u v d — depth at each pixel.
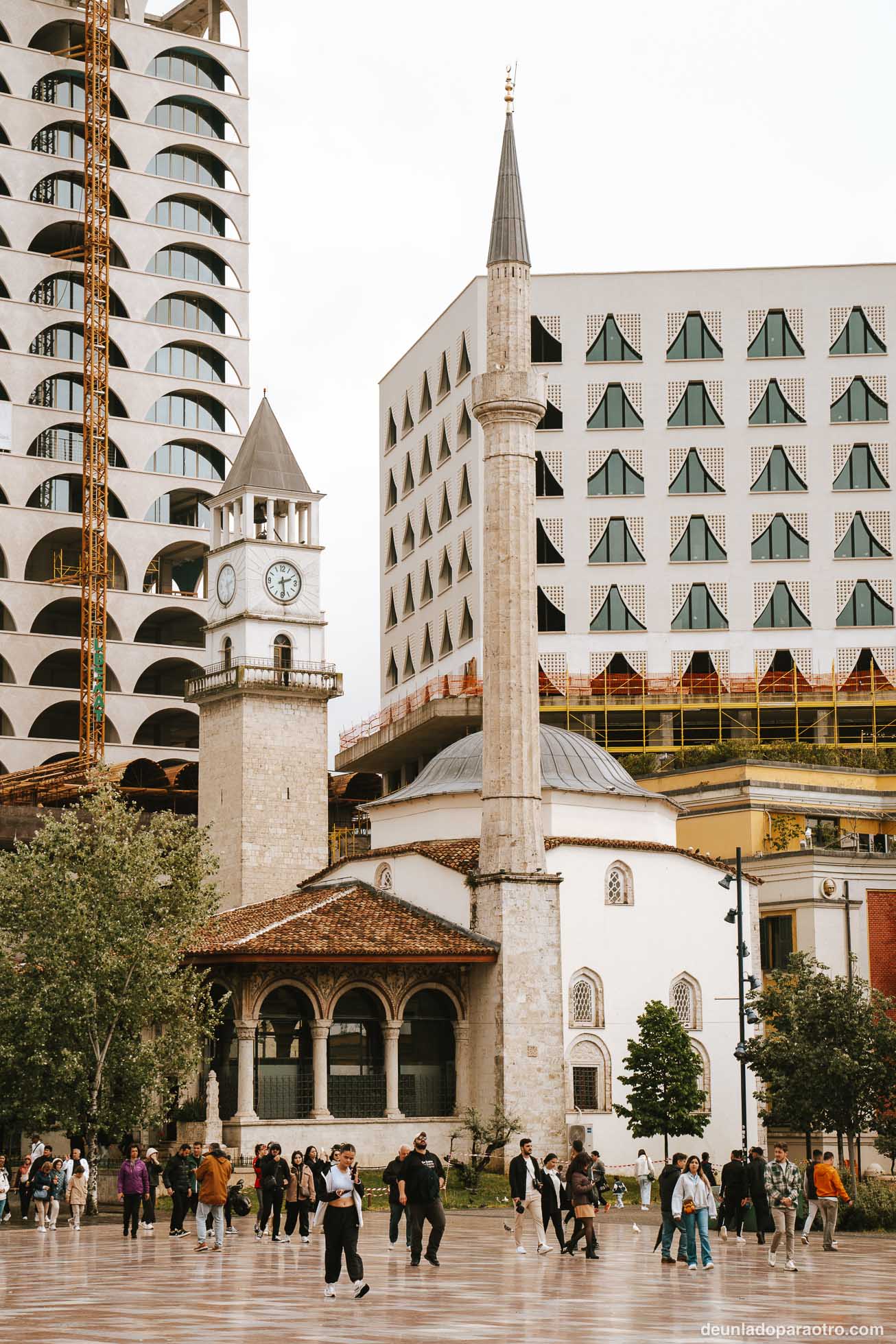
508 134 70.75
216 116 144.12
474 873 66.69
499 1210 56.00
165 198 138.75
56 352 133.50
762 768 84.06
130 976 58.09
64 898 57.81
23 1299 28.56
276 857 87.06
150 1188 46.41
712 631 106.12
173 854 61.22
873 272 109.06
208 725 90.44
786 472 107.88
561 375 108.31
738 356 108.62
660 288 109.12
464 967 66.56
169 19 148.75
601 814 70.62
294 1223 43.44
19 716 125.25
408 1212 35.31
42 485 132.25
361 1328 24.31
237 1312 26.45
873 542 107.25
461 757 74.69
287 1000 65.19
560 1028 65.25
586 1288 30.52
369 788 113.38
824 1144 72.56
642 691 104.56
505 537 67.06
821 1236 45.50
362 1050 66.19
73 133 136.12
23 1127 58.72
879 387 108.25
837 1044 58.97
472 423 108.38
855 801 84.94
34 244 136.12
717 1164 69.06
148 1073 57.06
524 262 68.94
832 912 76.31
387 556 124.88
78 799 102.50
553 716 104.00
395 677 122.00
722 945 71.06
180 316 139.38
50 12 134.75
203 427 139.00
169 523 136.38
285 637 90.00
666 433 107.94
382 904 69.38
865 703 103.56
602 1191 56.16
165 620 138.75
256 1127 62.62
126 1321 25.23
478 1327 24.53
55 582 128.38
